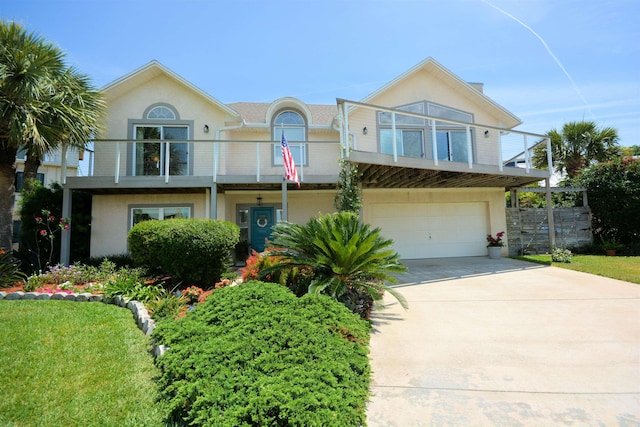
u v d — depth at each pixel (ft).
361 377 8.70
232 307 10.86
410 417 7.73
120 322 13.76
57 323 13.35
